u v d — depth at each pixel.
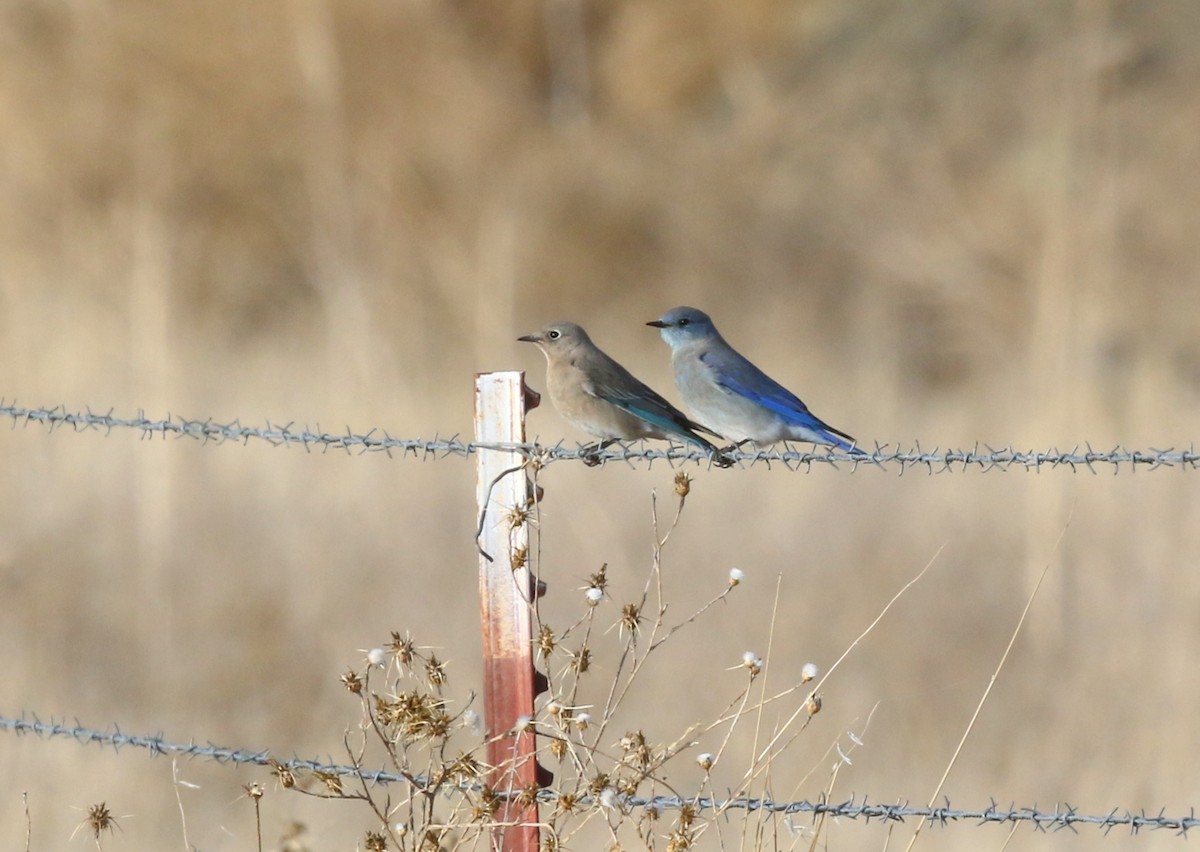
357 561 13.65
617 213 31.36
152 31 30.47
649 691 11.06
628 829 8.38
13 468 15.78
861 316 27.44
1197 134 27.81
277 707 11.20
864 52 34.00
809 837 7.69
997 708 10.94
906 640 11.92
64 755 9.97
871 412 20.47
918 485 15.69
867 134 32.34
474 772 6.41
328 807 9.46
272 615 12.45
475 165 31.00
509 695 6.72
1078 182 27.39
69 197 27.53
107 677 11.64
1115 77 29.41
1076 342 20.30
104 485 15.20
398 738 6.40
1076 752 10.23
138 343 18.59
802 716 10.70
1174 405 19.45
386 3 32.78
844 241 30.31
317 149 30.16
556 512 14.42
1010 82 30.94
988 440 18.36
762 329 26.88
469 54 34.56
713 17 36.25
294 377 20.78
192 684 11.47
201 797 9.87
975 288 26.95
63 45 30.36
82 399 18.28
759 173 32.44
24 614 12.40
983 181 29.42
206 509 15.15
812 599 12.61
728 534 14.18
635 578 13.09
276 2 31.25
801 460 7.89
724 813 7.48
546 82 36.53
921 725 10.62
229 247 28.70
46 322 20.53
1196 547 13.22
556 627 12.08
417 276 26.33
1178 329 24.02
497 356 24.02
